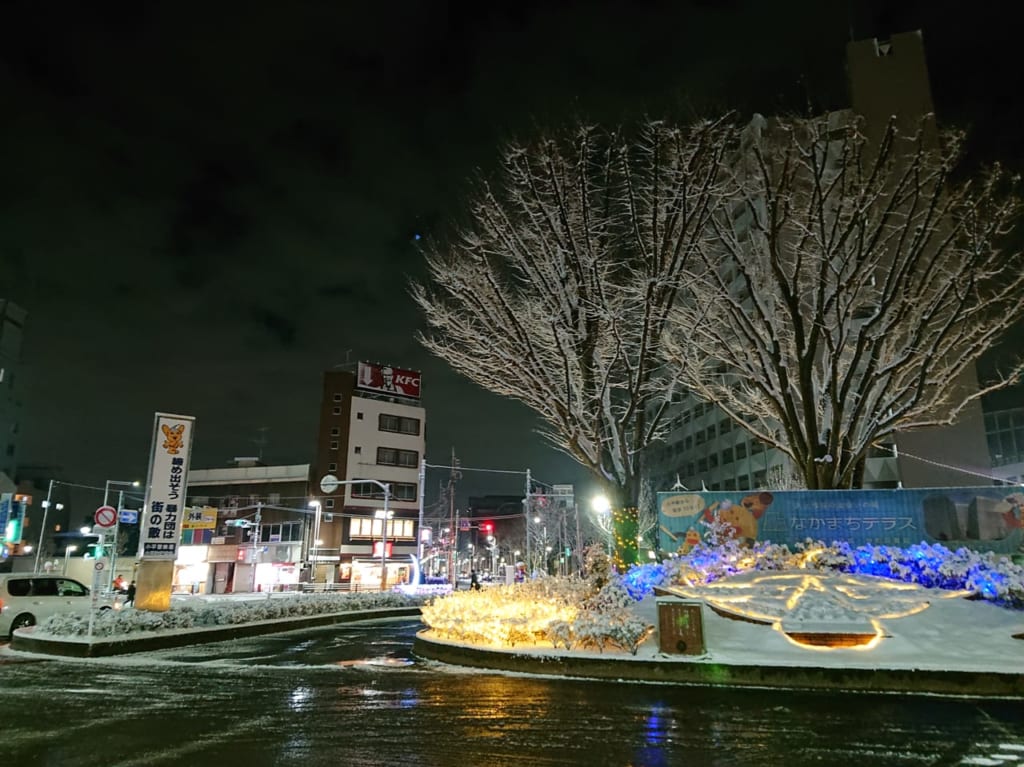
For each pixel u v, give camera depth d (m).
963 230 13.98
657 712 7.81
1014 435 32.12
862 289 15.18
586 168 14.28
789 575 11.92
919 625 10.41
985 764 5.98
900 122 28.17
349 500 58.69
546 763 5.93
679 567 12.59
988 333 13.97
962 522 12.89
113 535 17.11
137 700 8.55
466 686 9.39
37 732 6.94
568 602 12.39
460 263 14.93
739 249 14.35
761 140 14.41
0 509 46.12
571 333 14.46
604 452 15.61
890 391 15.24
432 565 69.25
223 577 55.12
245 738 6.70
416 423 64.56
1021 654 9.54
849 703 8.28
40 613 16.62
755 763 5.97
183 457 17.62
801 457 14.42
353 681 9.84
